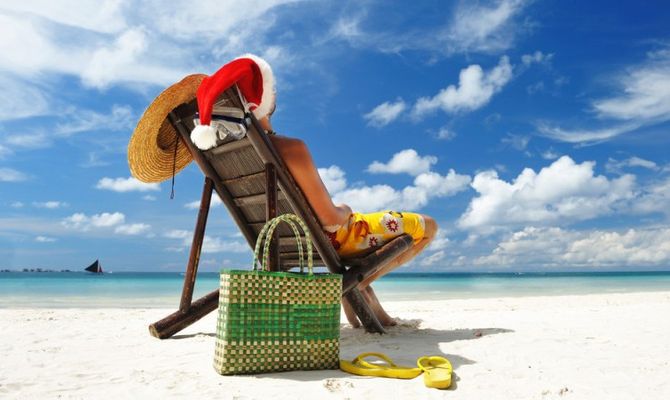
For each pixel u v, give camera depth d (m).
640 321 6.02
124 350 4.09
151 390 2.79
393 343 4.30
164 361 3.61
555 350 4.04
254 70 3.70
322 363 3.26
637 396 2.78
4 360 3.66
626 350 4.06
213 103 3.41
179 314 4.74
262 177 4.25
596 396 2.77
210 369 3.31
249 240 4.81
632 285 32.78
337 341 3.33
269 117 4.01
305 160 4.02
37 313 7.46
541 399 2.72
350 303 4.69
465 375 3.19
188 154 4.98
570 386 2.96
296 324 3.20
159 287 29.62
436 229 4.91
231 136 3.93
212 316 7.07
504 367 3.42
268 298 3.14
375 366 3.26
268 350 3.13
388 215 4.62
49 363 3.56
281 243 4.77
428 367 3.31
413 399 2.68
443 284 38.19
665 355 3.87
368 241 4.50
